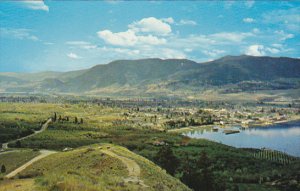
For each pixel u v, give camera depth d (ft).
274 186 407.44
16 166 333.21
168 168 358.84
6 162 391.86
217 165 515.50
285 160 591.78
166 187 169.89
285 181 422.41
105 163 217.77
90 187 120.78
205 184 320.70
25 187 119.75
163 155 365.40
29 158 390.83
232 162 547.49
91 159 232.53
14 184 128.88
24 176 180.34
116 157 230.89
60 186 117.91
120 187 136.67
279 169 503.20
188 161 508.94
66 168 224.53
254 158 594.24
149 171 199.93
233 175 451.12
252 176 442.91
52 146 637.30
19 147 607.78
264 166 532.32
